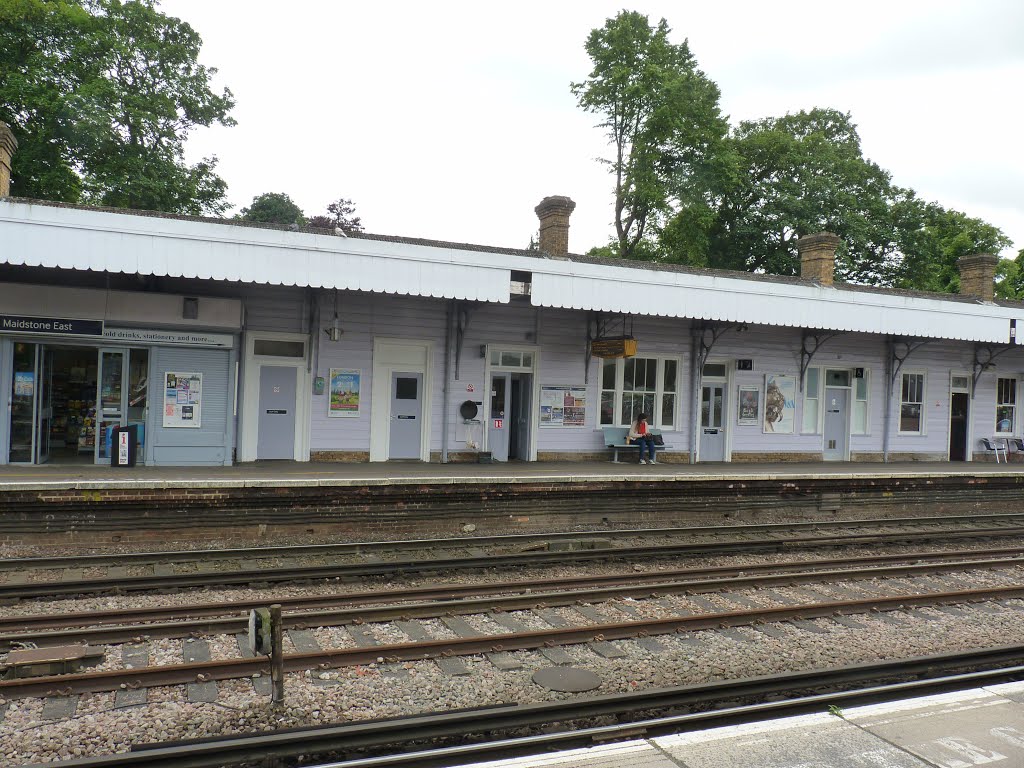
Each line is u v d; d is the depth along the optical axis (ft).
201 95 89.86
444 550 36.11
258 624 17.97
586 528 43.27
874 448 65.36
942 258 122.62
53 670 19.75
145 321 41.37
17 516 32.91
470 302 50.85
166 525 35.12
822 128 113.70
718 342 59.31
